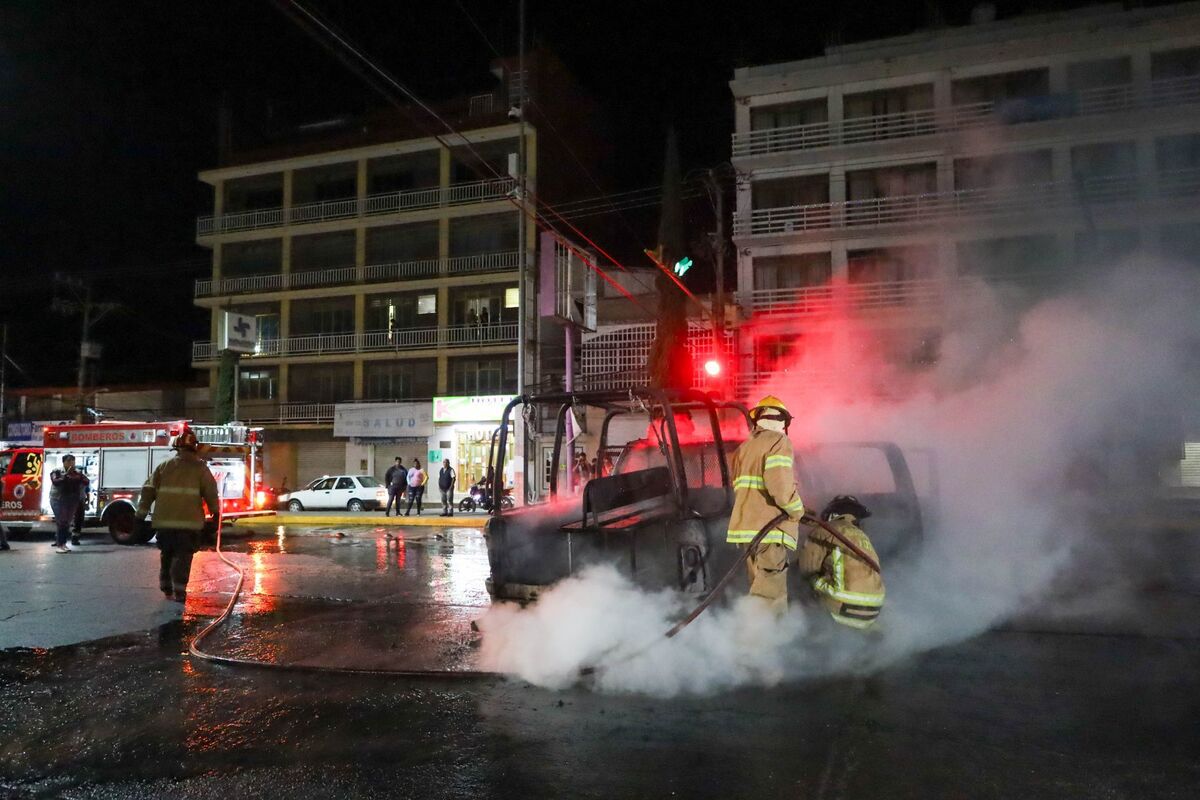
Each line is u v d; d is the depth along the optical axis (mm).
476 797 3459
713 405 6316
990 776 3561
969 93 27672
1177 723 4223
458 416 32625
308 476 36188
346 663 5672
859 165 28625
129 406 39000
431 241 35000
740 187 29875
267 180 37750
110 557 12320
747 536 5031
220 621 7207
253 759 3930
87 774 3770
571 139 36406
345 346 35625
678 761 3789
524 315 21344
